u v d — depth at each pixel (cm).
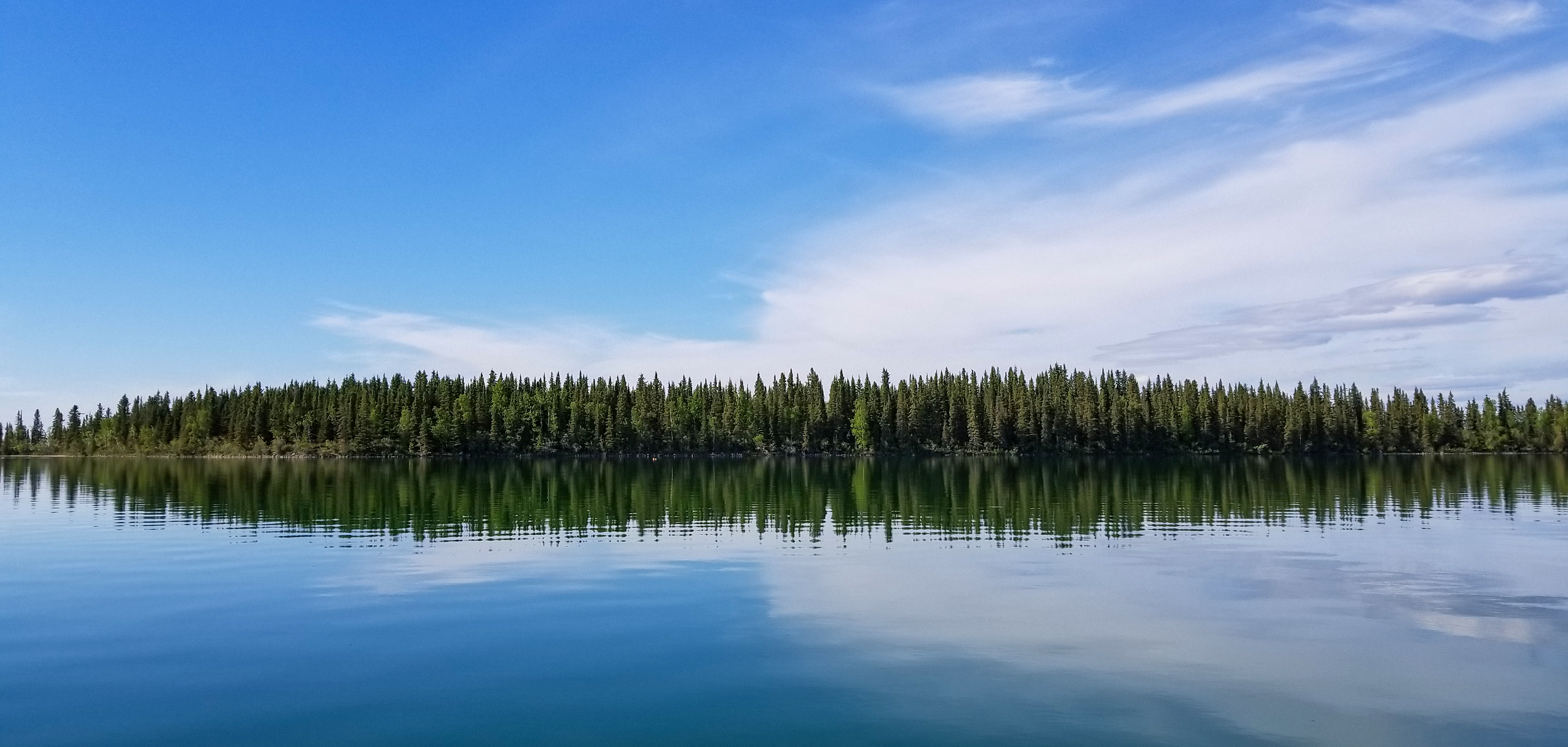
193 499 6144
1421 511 4994
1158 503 5606
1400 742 1438
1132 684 1722
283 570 2980
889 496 6338
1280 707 1594
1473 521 4444
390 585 2703
